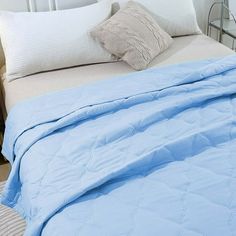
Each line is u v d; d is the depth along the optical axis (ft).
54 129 5.66
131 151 5.14
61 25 7.53
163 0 8.55
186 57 7.83
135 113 5.85
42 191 4.80
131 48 7.39
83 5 8.48
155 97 6.21
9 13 7.54
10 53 7.37
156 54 7.75
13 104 6.75
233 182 4.58
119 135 5.41
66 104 6.24
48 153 5.32
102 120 5.84
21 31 7.36
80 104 6.10
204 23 10.14
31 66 7.37
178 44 8.45
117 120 5.79
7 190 5.78
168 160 5.00
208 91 6.24
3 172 7.79
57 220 4.35
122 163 4.91
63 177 4.87
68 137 5.57
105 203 4.45
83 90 6.57
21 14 7.53
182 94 6.26
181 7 8.67
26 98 6.77
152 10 8.46
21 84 7.23
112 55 7.80
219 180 4.62
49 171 5.02
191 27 8.79
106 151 5.17
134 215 4.26
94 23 7.75
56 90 6.91
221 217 4.12
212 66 6.73
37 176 5.03
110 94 6.29
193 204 4.32
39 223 4.41
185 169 4.84
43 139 5.60
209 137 5.24
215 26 9.68
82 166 4.98
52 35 7.43
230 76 6.65
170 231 4.02
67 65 7.63
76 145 5.30
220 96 6.22
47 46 7.38
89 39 7.64
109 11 8.05
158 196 4.47
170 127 5.58
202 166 4.86
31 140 5.59
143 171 4.88
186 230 4.02
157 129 5.55
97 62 7.82
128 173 4.82
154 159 4.93
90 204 4.47
